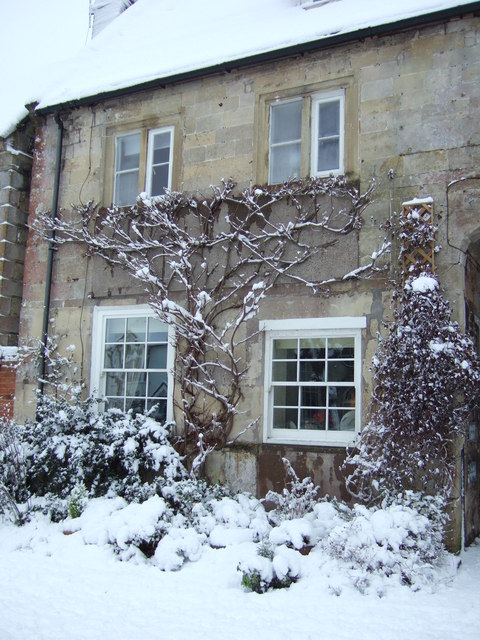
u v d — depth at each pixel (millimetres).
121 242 9539
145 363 9281
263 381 8328
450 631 4824
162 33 11023
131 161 10008
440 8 7660
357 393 7754
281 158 8859
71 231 10000
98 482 8211
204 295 8320
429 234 7473
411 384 6977
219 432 8445
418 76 7922
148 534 6551
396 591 5547
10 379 10289
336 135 8531
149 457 8219
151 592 5699
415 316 7105
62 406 8758
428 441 6852
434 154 7688
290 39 8586
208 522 6902
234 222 8812
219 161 9102
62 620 5137
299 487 7164
